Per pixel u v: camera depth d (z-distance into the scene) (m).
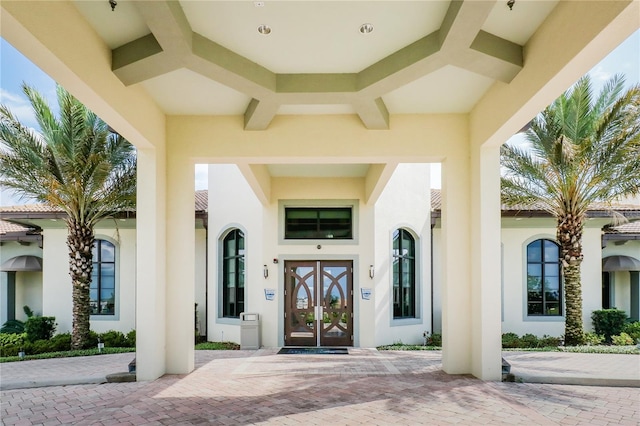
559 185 12.03
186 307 8.09
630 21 4.02
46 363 9.81
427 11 5.06
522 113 6.10
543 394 6.62
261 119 7.64
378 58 6.17
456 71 6.55
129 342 13.05
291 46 5.82
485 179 7.64
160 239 7.85
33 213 13.73
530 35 5.60
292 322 12.91
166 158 8.18
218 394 6.68
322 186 12.97
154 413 5.82
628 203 15.82
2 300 15.19
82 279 12.22
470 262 8.05
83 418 5.68
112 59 5.80
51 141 11.59
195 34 5.48
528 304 14.81
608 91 11.41
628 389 6.98
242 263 14.02
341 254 12.93
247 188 13.73
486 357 7.51
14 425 5.48
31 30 4.13
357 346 12.64
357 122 8.14
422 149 8.11
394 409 5.89
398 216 13.60
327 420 5.49
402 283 13.83
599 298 14.30
